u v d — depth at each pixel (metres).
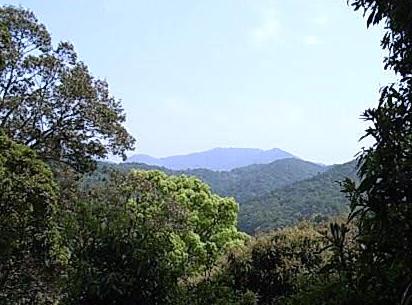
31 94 19.30
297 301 4.15
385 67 3.30
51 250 13.72
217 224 26.53
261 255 8.98
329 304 3.57
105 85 20.48
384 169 2.95
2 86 18.88
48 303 14.34
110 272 5.60
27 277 14.38
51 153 19.91
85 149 20.05
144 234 5.86
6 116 18.91
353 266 3.50
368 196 2.99
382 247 3.06
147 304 5.67
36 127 19.50
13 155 14.25
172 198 20.25
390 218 2.96
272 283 8.66
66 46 19.77
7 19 18.67
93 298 5.61
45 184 14.16
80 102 19.75
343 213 8.17
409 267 2.99
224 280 8.06
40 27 19.25
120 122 20.81
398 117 3.08
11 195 13.65
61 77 19.55
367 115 3.08
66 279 5.81
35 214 13.93
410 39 3.20
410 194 2.93
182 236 20.27
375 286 3.24
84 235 5.79
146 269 5.70
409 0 3.09
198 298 6.08
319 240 7.59
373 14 3.33
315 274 4.79
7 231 13.59
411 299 2.92
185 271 6.50
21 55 19.02
